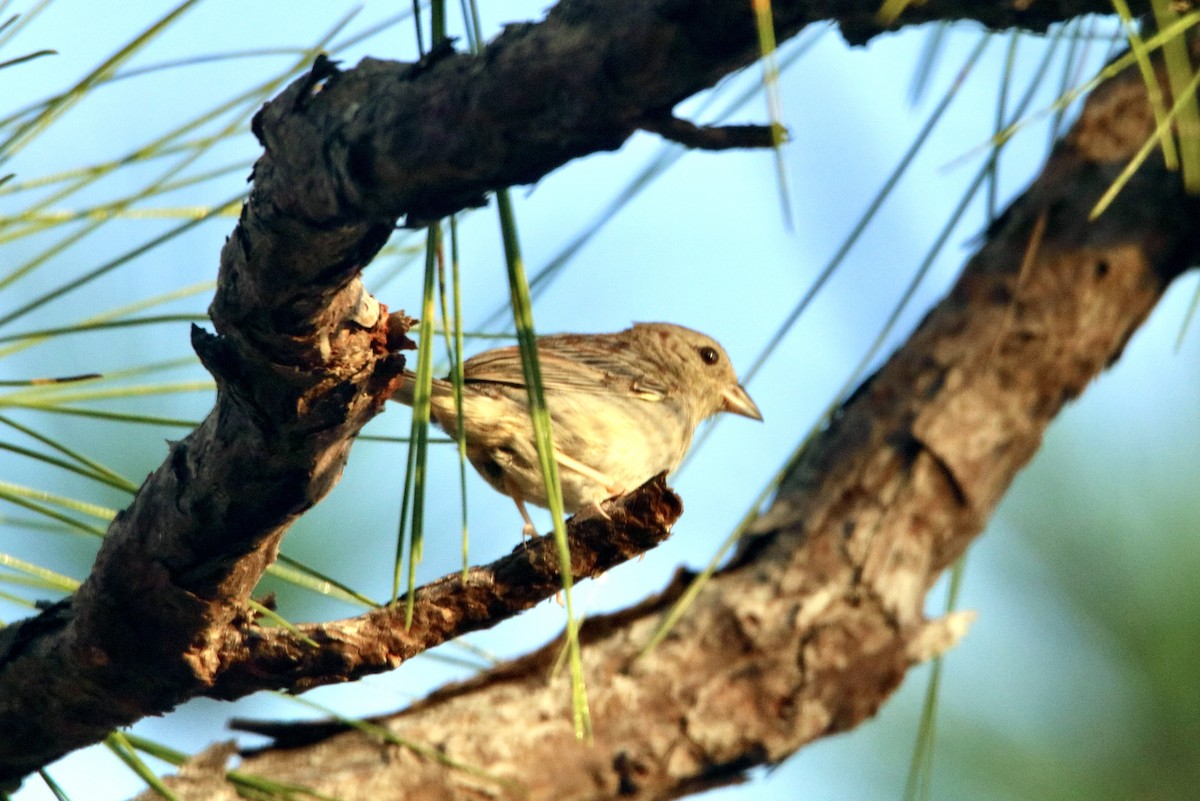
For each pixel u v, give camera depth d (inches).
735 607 283.9
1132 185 310.8
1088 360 301.6
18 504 188.4
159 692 198.2
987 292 310.7
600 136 138.1
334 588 203.9
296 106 149.1
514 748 262.2
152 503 183.0
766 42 116.6
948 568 292.7
